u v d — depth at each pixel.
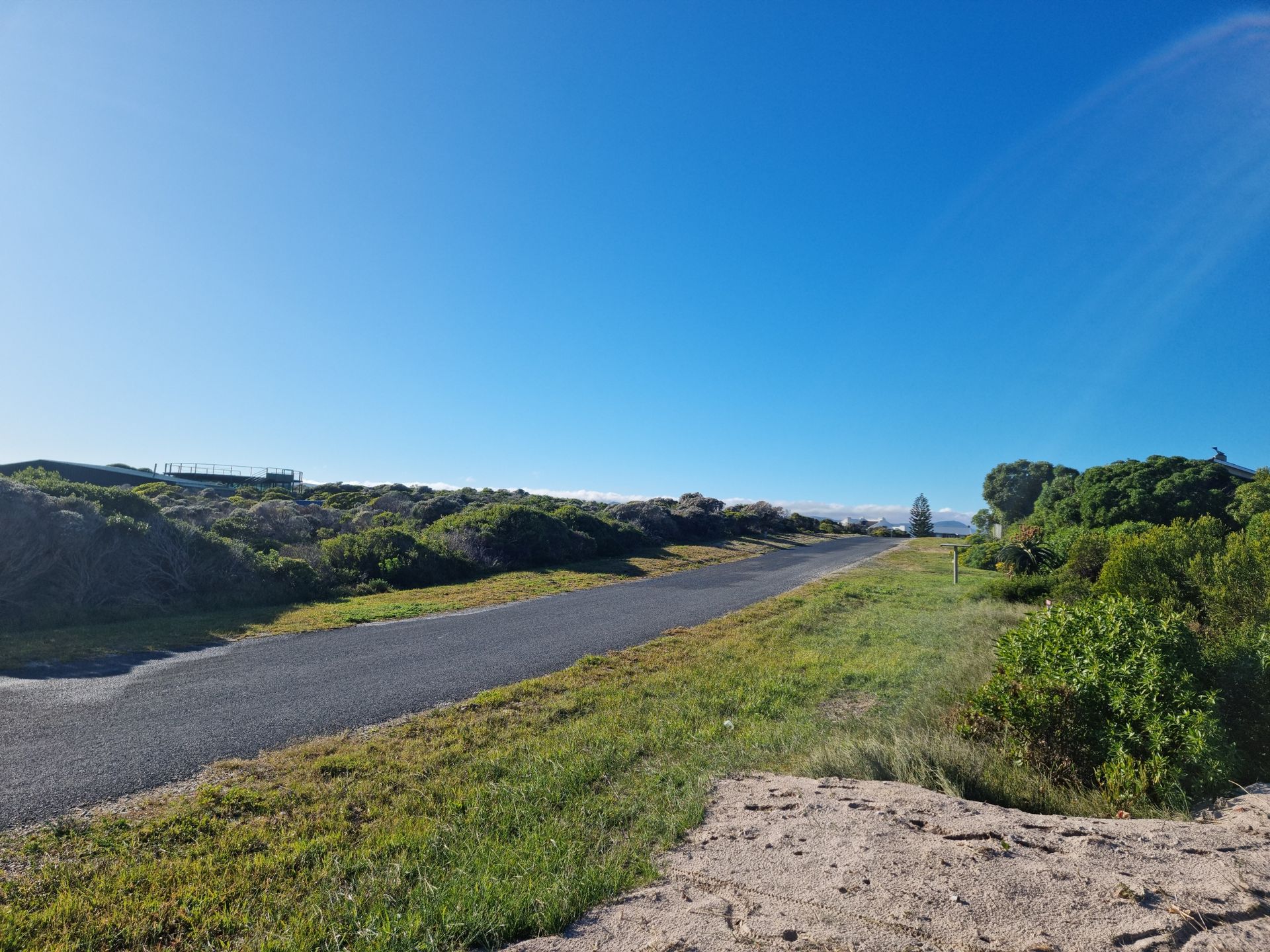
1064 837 3.62
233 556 14.78
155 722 6.37
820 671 9.16
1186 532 9.95
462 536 23.17
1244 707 5.43
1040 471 62.34
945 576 24.69
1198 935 2.61
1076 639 5.48
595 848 3.90
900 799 4.33
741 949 2.64
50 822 4.25
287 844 4.06
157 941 3.11
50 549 11.50
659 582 21.53
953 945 2.60
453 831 4.16
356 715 6.88
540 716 7.01
